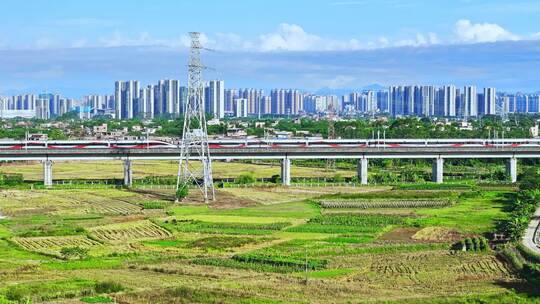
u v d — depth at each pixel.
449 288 139.38
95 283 140.88
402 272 152.75
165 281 144.62
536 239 184.62
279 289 137.12
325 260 162.12
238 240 187.12
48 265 157.88
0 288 136.12
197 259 165.00
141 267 157.00
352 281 144.88
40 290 135.12
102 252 173.25
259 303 126.62
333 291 135.88
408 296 132.38
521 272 151.25
